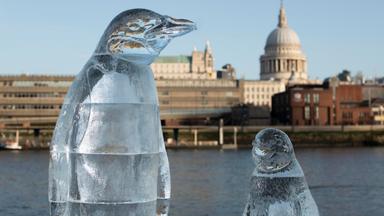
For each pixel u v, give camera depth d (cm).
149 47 838
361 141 13375
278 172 817
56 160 831
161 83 15350
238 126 13900
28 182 4903
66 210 822
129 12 834
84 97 826
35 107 14362
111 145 809
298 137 13412
